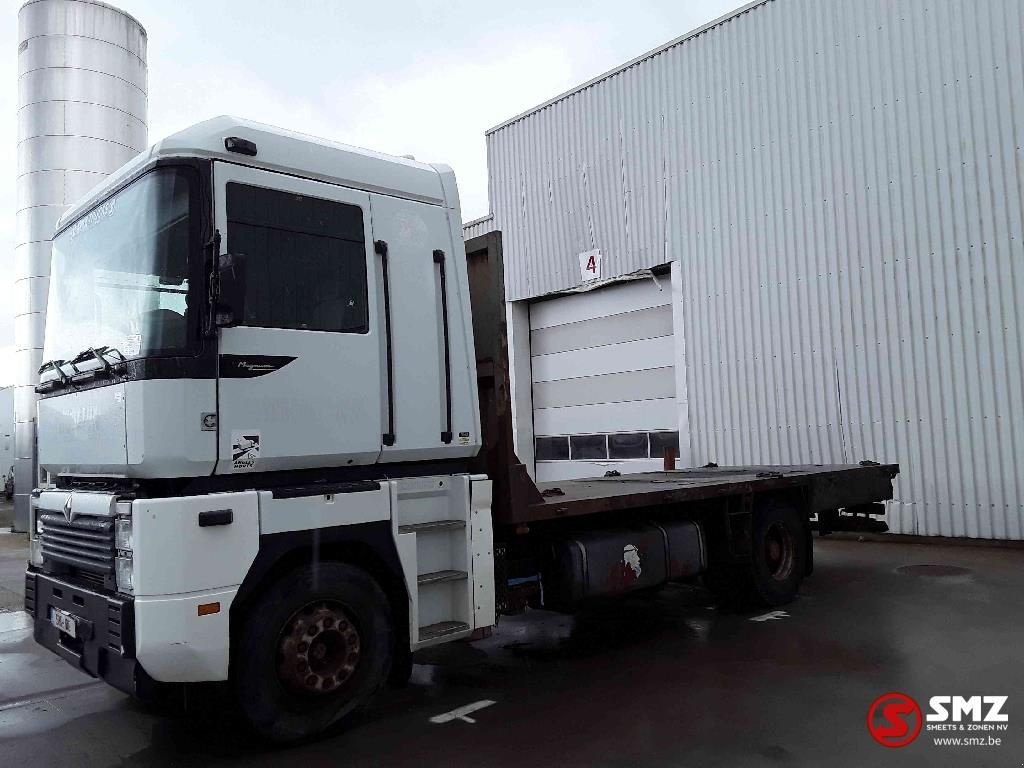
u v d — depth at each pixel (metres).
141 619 3.83
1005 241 10.48
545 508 5.68
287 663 4.28
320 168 4.67
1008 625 6.60
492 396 5.54
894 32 11.48
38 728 4.95
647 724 4.67
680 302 14.05
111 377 4.29
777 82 12.74
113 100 16.14
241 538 4.10
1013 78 10.42
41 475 5.26
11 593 9.45
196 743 4.61
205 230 4.14
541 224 16.44
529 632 7.09
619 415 15.39
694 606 7.92
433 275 5.14
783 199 12.68
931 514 11.09
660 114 14.36
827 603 7.70
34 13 15.83
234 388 4.14
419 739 4.54
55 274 5.27
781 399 12.69
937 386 11.06
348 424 4.57
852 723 4.57
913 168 11.30
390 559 4.76
